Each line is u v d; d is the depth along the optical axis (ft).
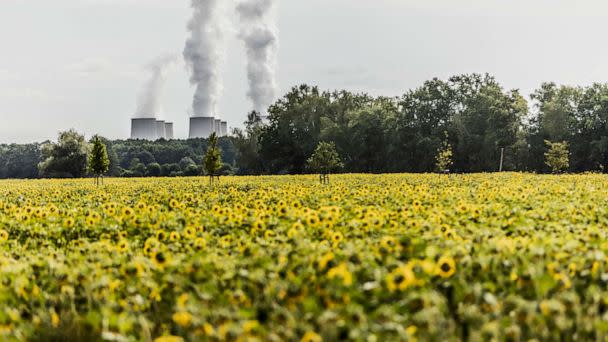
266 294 27.40
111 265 36.40
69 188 159.63
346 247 35.06
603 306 25.84
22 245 52.54
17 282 32.53
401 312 24.79
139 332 27.07
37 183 221.25
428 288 27.02
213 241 44.80
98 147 207.41
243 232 48.49
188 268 31.96
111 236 53.36
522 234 46.78
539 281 27.48
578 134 362.74
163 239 46.11
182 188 152.97
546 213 59.21
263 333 23.25
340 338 22.63
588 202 73.67
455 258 32.07
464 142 365.61
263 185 168.55
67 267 35.29
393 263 30.42
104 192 129.90
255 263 32.24
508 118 358.64
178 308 25.98
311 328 23.36
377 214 54.13
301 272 29.40
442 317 23.99
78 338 27.48
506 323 24.13
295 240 40.68
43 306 30.35
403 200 77.61
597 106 351.87
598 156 340.80
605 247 36.11
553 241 37.78
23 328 28.17
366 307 25.45
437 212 58.59
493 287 27.58
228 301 27.53
